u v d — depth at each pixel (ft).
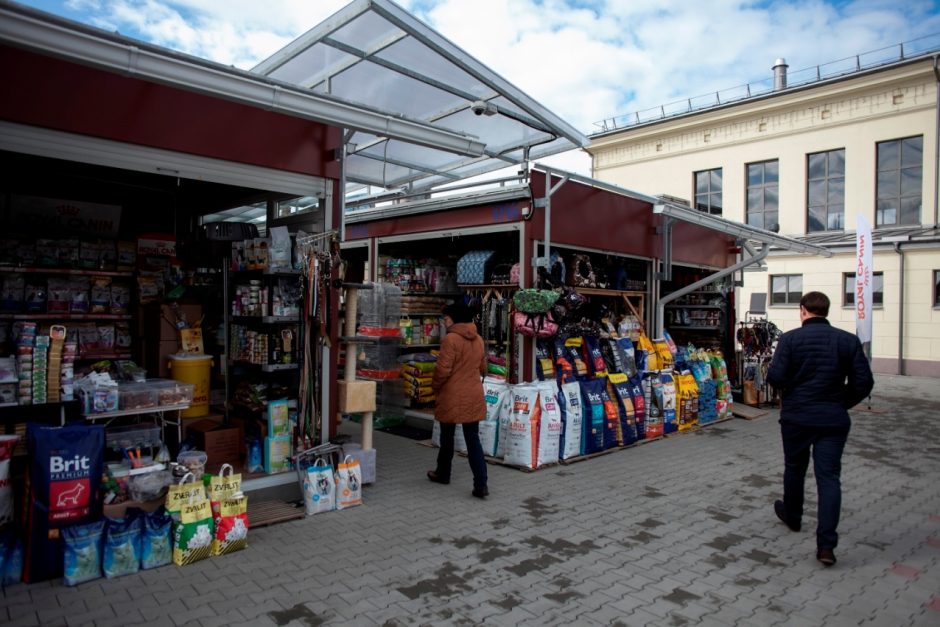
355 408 16.43
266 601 10.05
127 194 19.42
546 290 20.39
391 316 23.40
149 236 16.81
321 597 10.23
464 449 20.44
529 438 18.56
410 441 22.70
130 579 10.78
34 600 9.91
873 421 29.32
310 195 15.79
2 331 13.76
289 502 14.88
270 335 15.55
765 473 18.80
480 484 15.80
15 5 8.31
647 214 27.07
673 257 29.12
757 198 61.93
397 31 14.96
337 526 13.67
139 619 9.37
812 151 57.88
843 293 54.13
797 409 12.71
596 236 24.07
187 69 10.21
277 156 14.96
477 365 16.40
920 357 49.80
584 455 20.33
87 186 18.66
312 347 15.55
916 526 14.51
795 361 12.80
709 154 64.59
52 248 14.58
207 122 13.70
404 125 13.39
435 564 11.70
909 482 18.44
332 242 15.92
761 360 31.96
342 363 23.82
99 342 15.62
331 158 16.12
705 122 64.03
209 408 17.06
